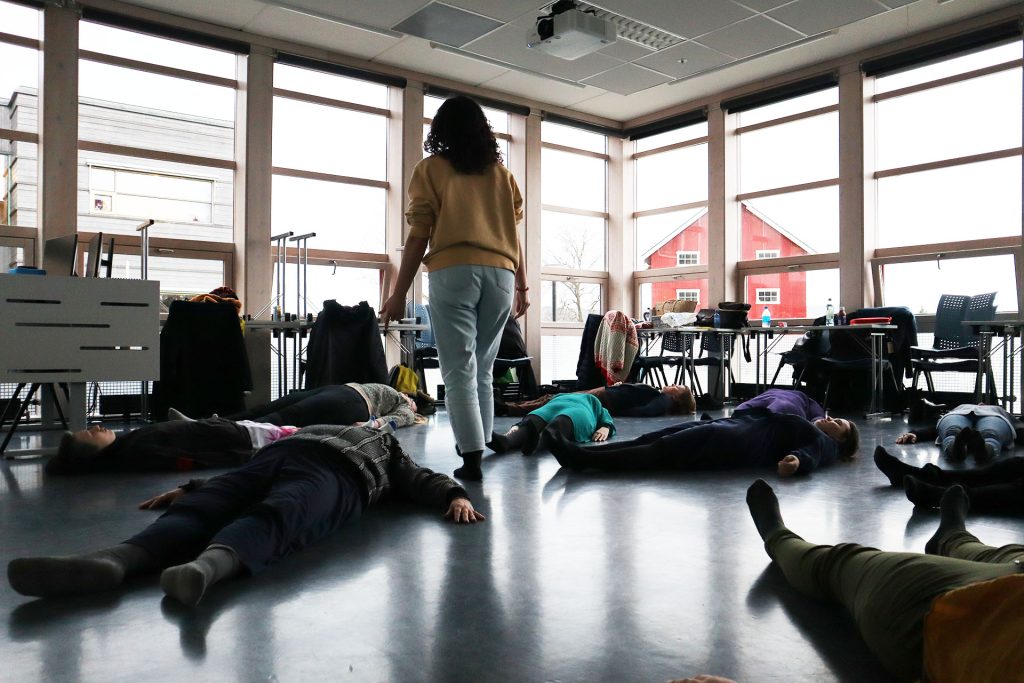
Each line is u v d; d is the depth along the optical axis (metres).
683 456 2.82
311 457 1.78
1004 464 2.27
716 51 6.66
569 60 6.84
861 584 1.09
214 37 6.53
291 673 1.04
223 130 6.82
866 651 1.11
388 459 2.10
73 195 5.89
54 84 5.81
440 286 2.62
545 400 5.91
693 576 1.49
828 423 3.18
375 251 7.71
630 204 9.52
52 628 1.21
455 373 2.63
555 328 8.93
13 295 3.25
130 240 6.30
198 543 1.55
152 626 1.21
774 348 7.97
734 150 8.36
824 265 7.64
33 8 5.79
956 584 0.90
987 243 6.55
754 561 1.60
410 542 1.75
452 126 2.63
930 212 6.92
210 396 4.54
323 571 1.52
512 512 2.09
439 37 6.37
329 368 4.94
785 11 5.86
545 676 1.03
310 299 7.28
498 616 1.27
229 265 6.81
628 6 5.80
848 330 6.01
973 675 0.79
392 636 1.18
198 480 2.21
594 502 2.24
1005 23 6.27
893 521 1.98
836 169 7.59
